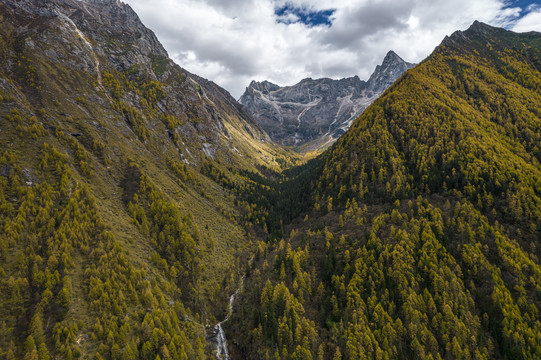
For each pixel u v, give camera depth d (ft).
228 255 483.10
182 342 289.33
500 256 331.77
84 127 519.19
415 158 512.63
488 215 388.37
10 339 230.27
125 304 290.15
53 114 502.79
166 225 435.53
